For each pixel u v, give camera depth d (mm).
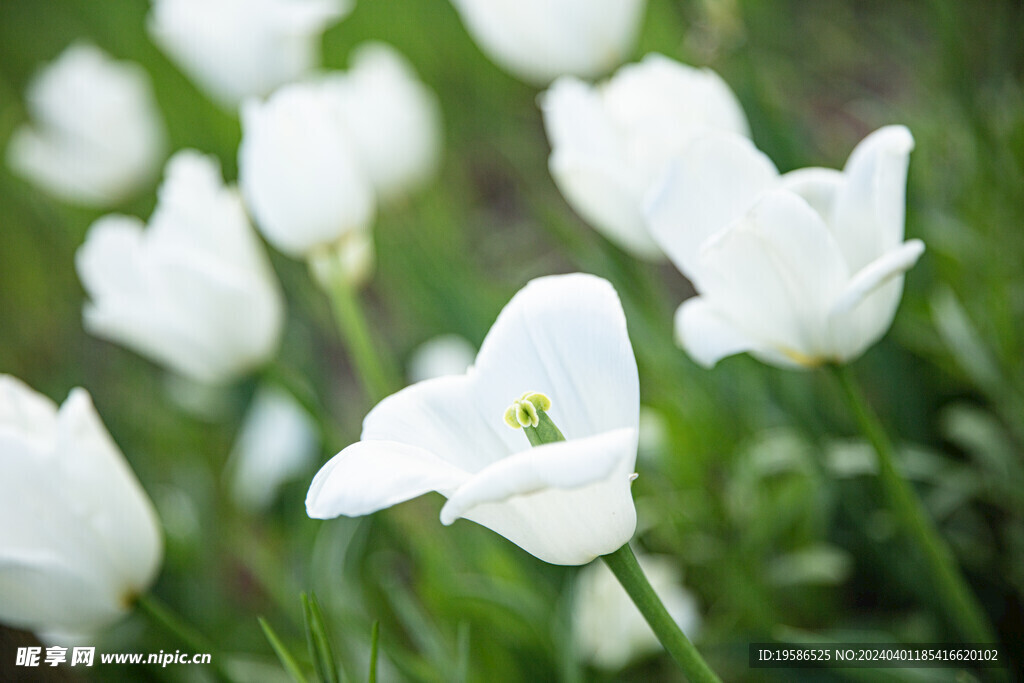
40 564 838
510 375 775
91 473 842
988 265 950
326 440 959
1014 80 1014
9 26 1808
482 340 1033
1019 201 967
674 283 1168
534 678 913
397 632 976
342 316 945
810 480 929
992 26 1027
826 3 1316
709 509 955
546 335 771
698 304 830
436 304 1045
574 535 754
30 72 1778
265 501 1078
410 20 1579
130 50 1681
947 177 1009
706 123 875
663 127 864
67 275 1571
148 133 1349
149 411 1289
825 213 813
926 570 910
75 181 1334
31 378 1458
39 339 1521
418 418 773
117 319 955
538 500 749
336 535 959
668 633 760
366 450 751
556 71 1004
